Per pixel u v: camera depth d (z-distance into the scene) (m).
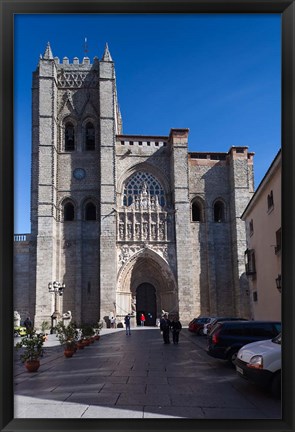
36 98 60.19
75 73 61.78
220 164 61.75
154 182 60.41
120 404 12.00
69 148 61.06
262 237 33.16
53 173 56.19
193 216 63.22
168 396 13.05
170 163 60.50
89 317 55.22
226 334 19.14
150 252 56.34
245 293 55.81
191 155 61.62
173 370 18.47
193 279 58.09
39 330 51.03
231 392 13.68
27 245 56.47
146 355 24.33
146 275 58.25
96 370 18.70
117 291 54.75
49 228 54.47
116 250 55.75
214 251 59.16
